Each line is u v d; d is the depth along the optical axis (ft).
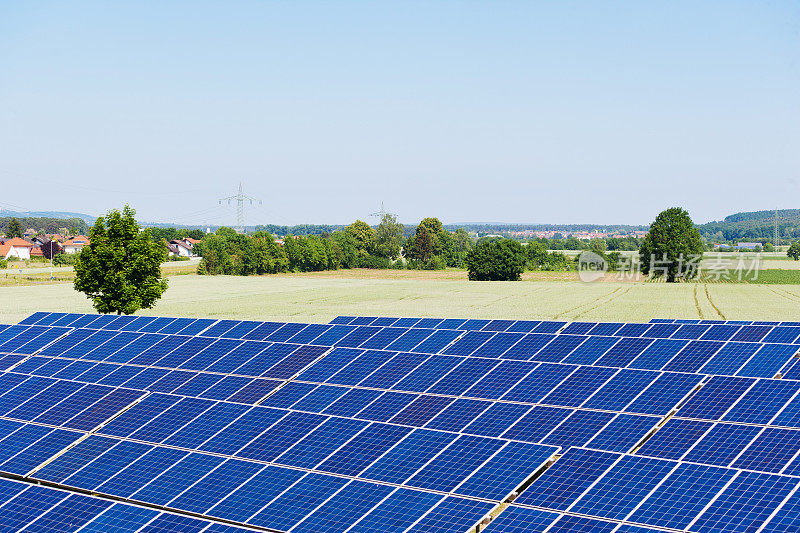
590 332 113.60
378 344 108.58
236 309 321.11
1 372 109.60
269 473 72.59
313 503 66.49
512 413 80.07
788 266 567.18
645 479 64.44
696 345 91.09
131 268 213.05
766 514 57.11
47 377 104.83
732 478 62.44
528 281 524.11
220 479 72.33
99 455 79.71
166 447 80.23
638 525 58.65
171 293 419.54
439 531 60.59
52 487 73.41
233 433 81.76
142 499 70.33
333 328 117.60
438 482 68.08
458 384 89.10
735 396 76.23
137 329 130.62
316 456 74.95
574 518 60.54
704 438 69.87
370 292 428.56
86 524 65.36
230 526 63.36
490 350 100.58
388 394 88.02
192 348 111.14
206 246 622.54
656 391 80.38
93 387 98.89
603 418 76.69
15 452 82.17
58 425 88.38
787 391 75.05
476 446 73.72
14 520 66.95
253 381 96.07
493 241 574.56
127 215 218.38
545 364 91.30
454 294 414.00
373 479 69.77
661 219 493.77
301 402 88.43
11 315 282.15
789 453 65.00
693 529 57.26
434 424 79.61
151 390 96.32
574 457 69.56
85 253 214.90
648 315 295.89
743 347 88.12
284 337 117.19
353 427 80.53
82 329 126.82
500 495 65.16
